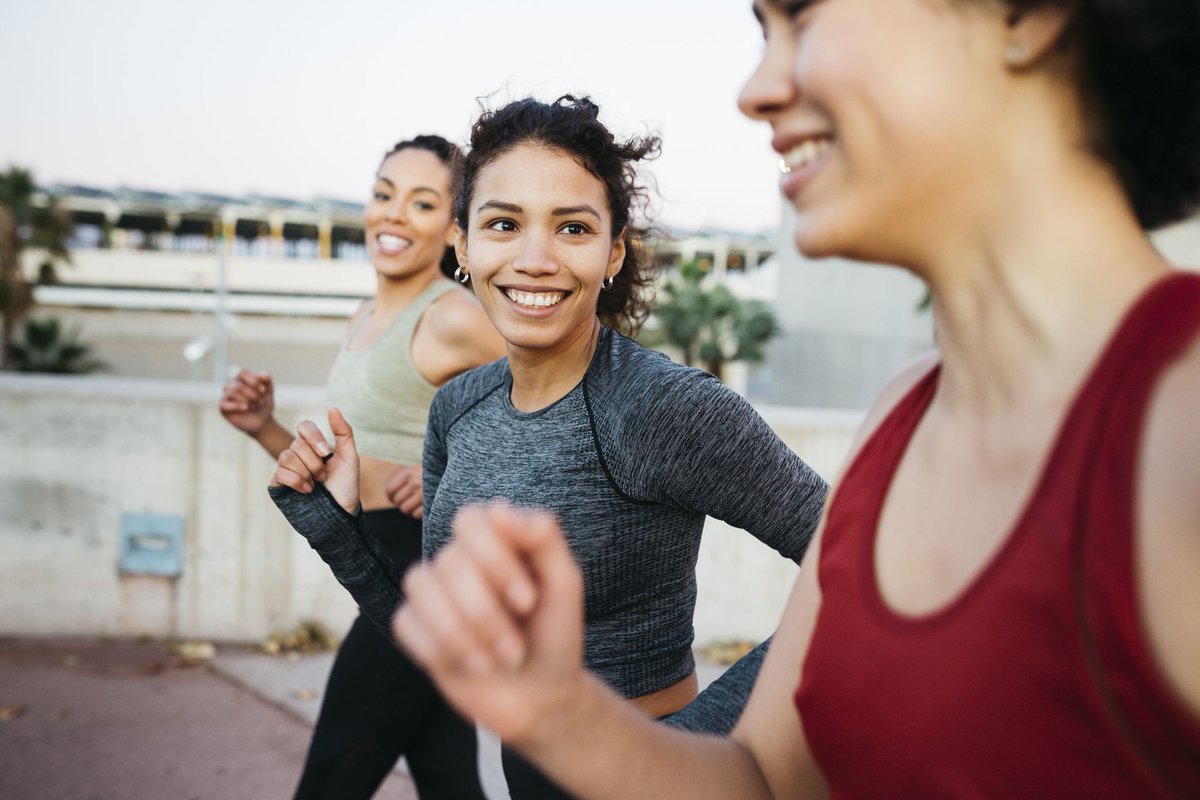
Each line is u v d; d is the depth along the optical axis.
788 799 0.73
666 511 1.30
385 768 1.96
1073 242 0.50
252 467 3.98
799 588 0.75
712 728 1.03
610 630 1.34
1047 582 0.47
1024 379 0.52
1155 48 0.47
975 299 0.54
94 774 2.96
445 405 1.58
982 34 0.49
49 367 25.06
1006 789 0.49
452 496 1.46
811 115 0.53
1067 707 0.47
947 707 0.51
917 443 0.62
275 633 4.03
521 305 1.36
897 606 0.57
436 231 2.27
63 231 26.56
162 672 3.75
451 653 0.48
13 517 3.95
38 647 3.92
